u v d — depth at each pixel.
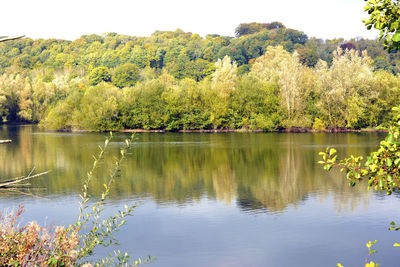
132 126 85.12
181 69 153.62
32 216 19.41
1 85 105.56
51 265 5.81
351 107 72.75
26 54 185.38
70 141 61.06
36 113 106.94
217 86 81.44
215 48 173.50
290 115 77.25
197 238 16.69
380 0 4.88
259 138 64.69
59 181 29.22
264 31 180.62
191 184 28.31
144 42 194.00
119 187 27.11
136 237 16.70
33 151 48.22
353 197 23.56
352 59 77.00
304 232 17.50
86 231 16.61
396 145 5.14
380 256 14.77
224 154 44.59
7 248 5.62
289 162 38.03
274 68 97.75
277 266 13.91
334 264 14.09
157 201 23.05
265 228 18.06
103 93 83.38
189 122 81.75
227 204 22.44
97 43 195.50
